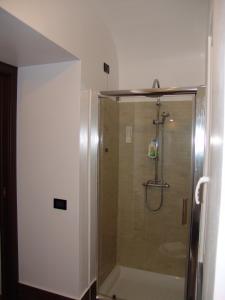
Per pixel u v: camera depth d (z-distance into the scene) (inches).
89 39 77.9
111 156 93.4
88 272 81.6
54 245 78.0
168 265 93.4
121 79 103.7
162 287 89.3
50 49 64.3
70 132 74.0
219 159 17.8
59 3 62.2
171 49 95.0
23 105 79.7
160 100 90.9
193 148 73.4
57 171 76.3
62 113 74.7
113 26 91.2
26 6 51.1
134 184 97.5
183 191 90.8
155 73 99.7
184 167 90.3
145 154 95.4
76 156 73.7
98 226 85.7
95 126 82.8
